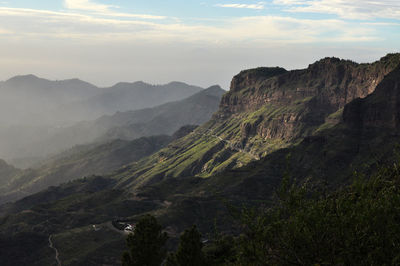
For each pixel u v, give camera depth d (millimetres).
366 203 33625
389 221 31281
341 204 34625
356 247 31281
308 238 32562
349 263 31656
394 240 31266
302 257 33375
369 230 31609
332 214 33750
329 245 32625
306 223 33406
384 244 31094
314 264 32656
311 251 32906
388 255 30688
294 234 33219
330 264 32312
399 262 29734
